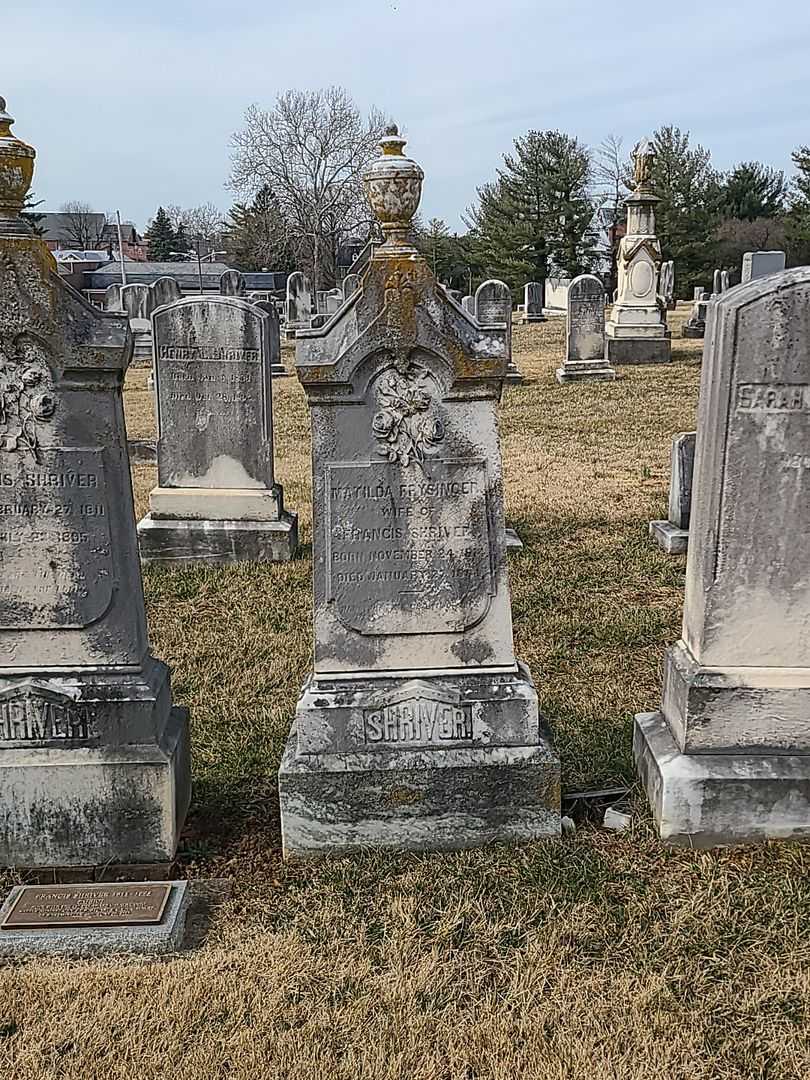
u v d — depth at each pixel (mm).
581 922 4004
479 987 3689
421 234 56719
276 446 14500
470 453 4410
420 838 4535
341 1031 3494
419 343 4250
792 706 4469
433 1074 3307
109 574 4324
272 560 9008
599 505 10648
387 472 4410
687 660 4668
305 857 4535
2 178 3902
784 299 4105
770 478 4297
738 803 4473
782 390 4207
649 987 3656
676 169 48062
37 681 4375
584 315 20016
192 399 8859
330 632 4555
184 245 87375
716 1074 3309
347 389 4312
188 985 3695
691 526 4707
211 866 4484
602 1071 3297
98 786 4406
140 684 4398
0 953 3863
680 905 4098
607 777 5125
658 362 22062
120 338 4098
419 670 4578
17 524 4273
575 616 7422
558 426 15422
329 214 58219
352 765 4465
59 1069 3340
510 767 4469
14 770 4371
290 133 57375
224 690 6289
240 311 8633
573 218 51250
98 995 3660
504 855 4449
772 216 53156
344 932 3994
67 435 4199
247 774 5258
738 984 3678
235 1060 3373
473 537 4473
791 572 4395
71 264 57031
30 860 4492
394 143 4180
